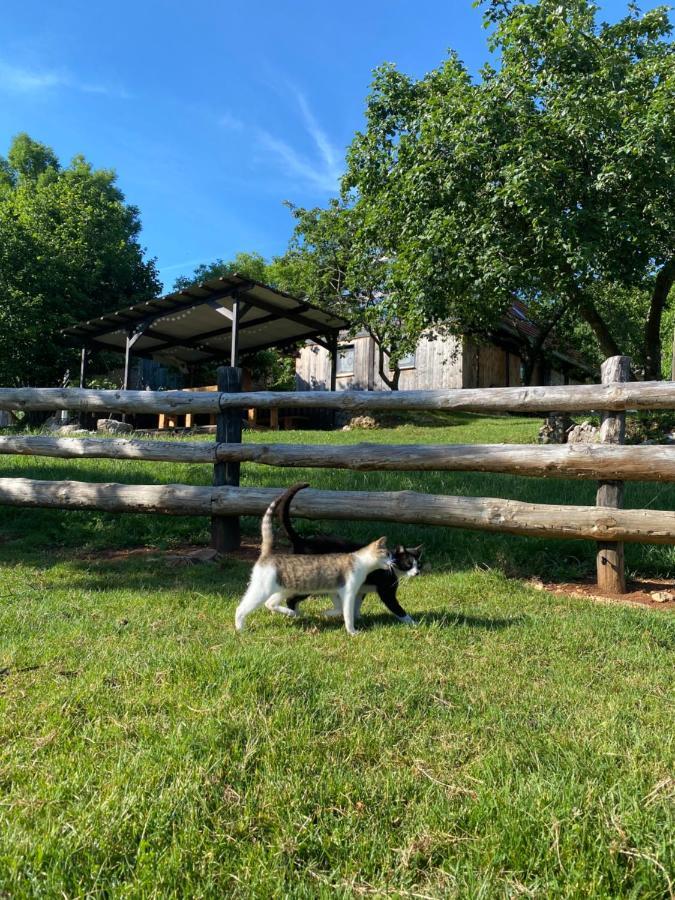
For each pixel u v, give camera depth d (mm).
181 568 5688
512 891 1758
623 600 5035
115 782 2184
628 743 2584
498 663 3514
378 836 1981
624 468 5113
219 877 1803
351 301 23812
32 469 9070
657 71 12547
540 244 11562
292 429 21797
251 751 2395
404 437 15438
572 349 28500
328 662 3445
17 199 29312
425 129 12555
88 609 4375
